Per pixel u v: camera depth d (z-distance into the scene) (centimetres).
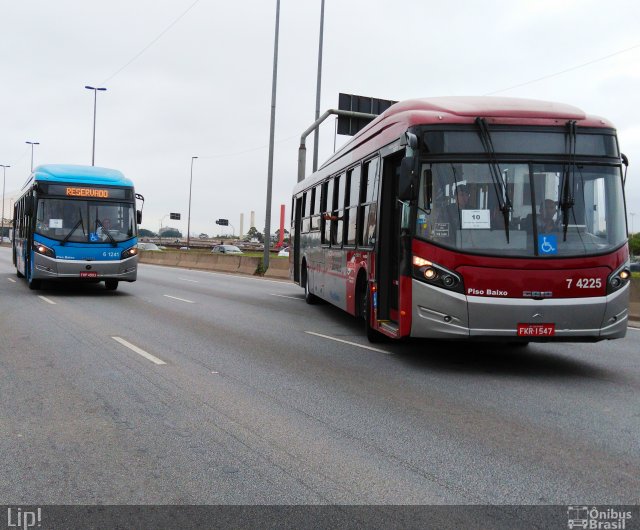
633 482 457
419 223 834
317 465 487
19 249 2489
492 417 627
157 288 2242
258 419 610
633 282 1580
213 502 418
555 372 865
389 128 970
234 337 1128
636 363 943
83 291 2030
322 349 1020
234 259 3675
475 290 804
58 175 1844
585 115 855
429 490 440
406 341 1107
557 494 434
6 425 582
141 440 544
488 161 828
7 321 1280
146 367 848
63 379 771
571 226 817
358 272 1139
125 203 1891
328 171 1479
